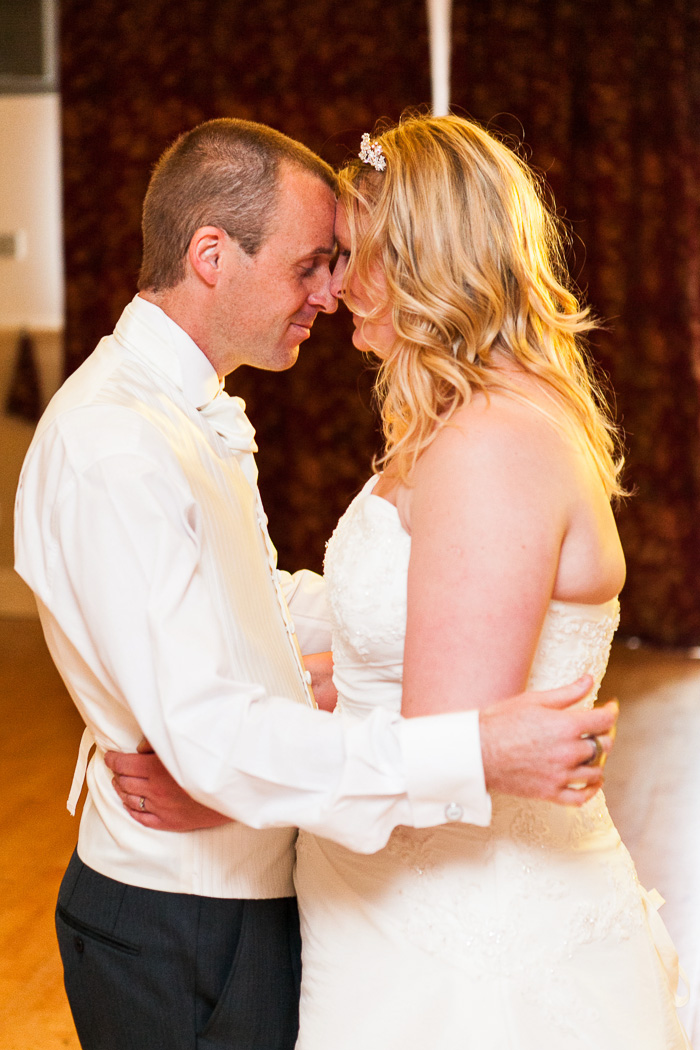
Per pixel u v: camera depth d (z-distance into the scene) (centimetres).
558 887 132
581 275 546
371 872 136
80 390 144
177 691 121
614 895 137
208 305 152
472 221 132
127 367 149
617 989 133
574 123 543
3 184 615
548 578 120
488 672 116
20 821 343
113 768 142
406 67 550
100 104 582
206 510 144
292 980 154
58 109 598
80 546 129
